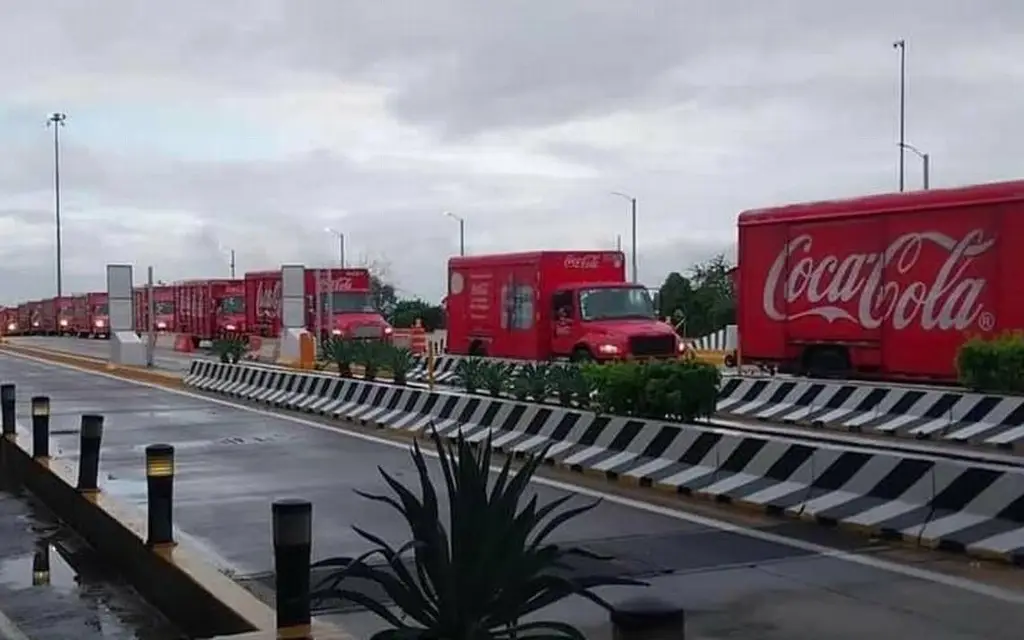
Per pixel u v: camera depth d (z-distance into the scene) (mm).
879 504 10445
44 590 9648
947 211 19828
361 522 11312
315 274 41969
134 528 10008
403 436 18672
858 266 21391
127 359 38125
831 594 8312
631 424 13938
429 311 65438
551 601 5621
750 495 11672
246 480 14109
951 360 19750
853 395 19172
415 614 5730
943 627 7445
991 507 9539
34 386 31359
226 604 7559
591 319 26938
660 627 4242
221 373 28938
